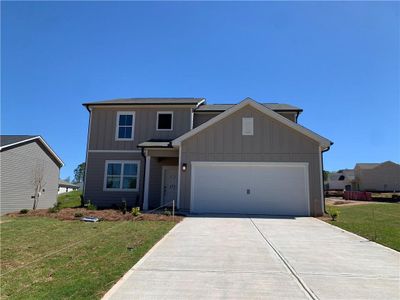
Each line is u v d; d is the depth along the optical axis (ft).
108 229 34.09
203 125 52.37
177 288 16.20
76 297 14.93
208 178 51.47
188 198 50.98
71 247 25.68
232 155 51.62
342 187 217.36
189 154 52.21
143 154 56.03
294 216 48.11
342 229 35.63
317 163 50.34
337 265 20.72
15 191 64.44
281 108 63.77
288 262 21.30
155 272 18.83
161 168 60.59
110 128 63.57
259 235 31.30
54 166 79.56
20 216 46.52
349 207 75.82
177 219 41.47
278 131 51.65
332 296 15.25
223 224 38.42
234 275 18.35
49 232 32.71
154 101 65.16
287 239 29.40
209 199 50.93
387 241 28.68
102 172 62.03
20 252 24.29
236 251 24.31
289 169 50.72
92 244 26.68
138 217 42.65
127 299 14.75
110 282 17.02
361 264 21.03
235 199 50.67
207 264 20.61
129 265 20.29
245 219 43.45
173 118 62.95
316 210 49.01
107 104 63.52
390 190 186.39
